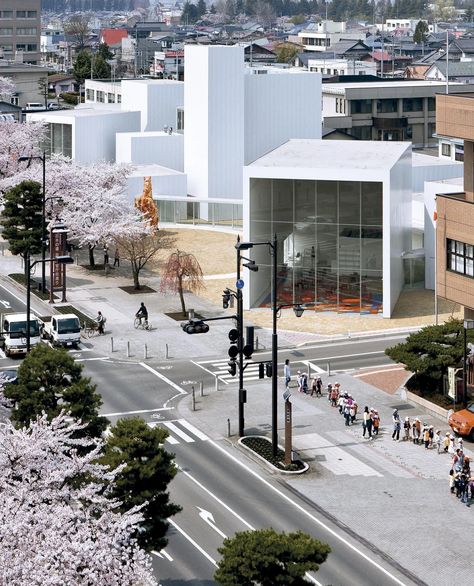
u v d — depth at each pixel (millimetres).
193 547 62750
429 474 74375
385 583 58906
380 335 106250
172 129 175000
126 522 49094
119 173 143000
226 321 110938
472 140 90750
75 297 119375
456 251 93750
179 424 83688
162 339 105250
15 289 123312
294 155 118875
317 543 50812
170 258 114125
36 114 170250
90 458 54000
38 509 48969
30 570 44312
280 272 113750
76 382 65938
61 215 131500
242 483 72500
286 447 74875
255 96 163000
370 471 74750
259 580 49812
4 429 57969
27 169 146125
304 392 90625
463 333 87312
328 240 111938
